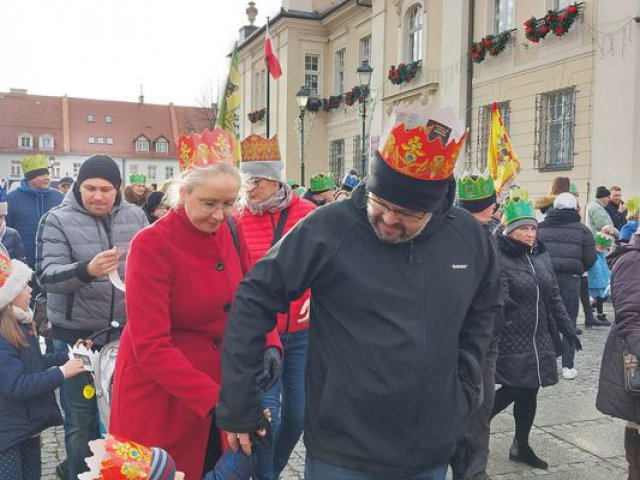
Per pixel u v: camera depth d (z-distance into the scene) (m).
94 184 3.59
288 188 4.04
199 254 2.57
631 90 11.77
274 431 3.35
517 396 4.26
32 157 6.94
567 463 4.38
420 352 2.11
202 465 2.67
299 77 25.92
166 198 2.82
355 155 23.45
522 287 4.09
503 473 4.22
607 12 12.26
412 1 18.97
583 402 5.61
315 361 2.25
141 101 68.75
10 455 3.09
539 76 14.05
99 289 3.64
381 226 2.13
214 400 2.41
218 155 2.67
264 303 2.20
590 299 9.58
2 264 3.09
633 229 5.91
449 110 2.04
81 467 3.57
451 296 2.20
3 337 3.09
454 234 2.27
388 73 19.86
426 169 2.02
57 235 3.60
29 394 3.07
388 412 2.11
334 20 24.89
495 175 7.68
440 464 2.26
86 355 3.25
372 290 2.13
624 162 11.90
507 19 15.33
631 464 3.60
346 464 2.16
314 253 2.16
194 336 2.61
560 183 7.92
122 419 2.59
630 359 3.44
